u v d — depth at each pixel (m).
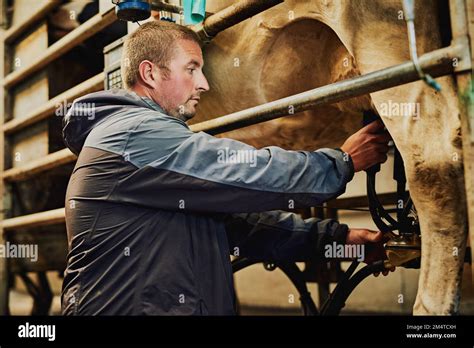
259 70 2.01
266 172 1.44
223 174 1.44
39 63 3.40
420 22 1.40
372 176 1.78
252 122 1.70
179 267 1.47
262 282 4.62
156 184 1.46
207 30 1.90
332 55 1.84
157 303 1.45
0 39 3.84
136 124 1.51
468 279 2.99
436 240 1.40
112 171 1.50
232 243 1.88
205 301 1.48
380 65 1.48
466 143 1.21
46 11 3.39
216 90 2.18
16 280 5.63
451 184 1.35
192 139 1.48
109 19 2.75
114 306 1.46
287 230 1.86
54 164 3.22
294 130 2.21
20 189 3.85
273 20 1.86
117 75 2.35
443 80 1.33
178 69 1.67
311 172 1.48
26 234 3.81
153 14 2.24
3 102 3.82
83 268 1.51
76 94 3.01
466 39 1.19
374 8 1.49
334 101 1.44
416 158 1.40
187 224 1.51
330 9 1.60
